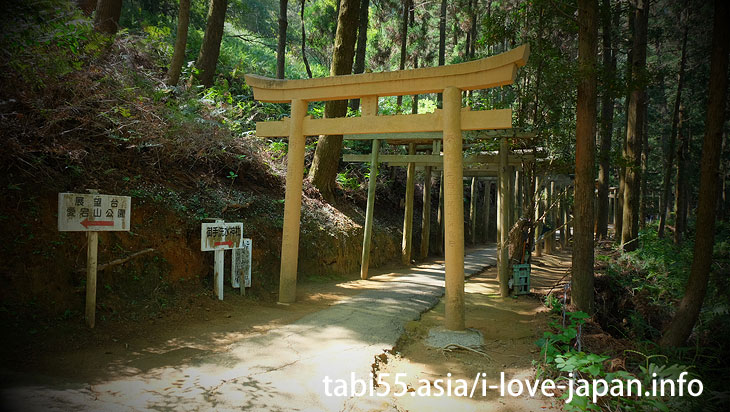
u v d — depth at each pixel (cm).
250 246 706
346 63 1148
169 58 1099
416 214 1662
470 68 581
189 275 641
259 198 891
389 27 1831
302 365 443
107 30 890
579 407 379
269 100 743
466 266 1234
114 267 545
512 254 918
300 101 716
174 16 1616
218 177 852
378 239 1257
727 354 639
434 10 1998
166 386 366
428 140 1241
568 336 478
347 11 1130
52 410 294
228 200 786
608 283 980
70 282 498
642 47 1326
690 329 629
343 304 720
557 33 1031
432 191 1939
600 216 1786
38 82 566
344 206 1265
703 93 1678
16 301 445
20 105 557
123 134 685
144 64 986
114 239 555
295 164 718
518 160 1034
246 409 340
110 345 453
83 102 638
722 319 707
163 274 600
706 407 419
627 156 1335
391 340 546
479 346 559
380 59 1966
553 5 763
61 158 574
